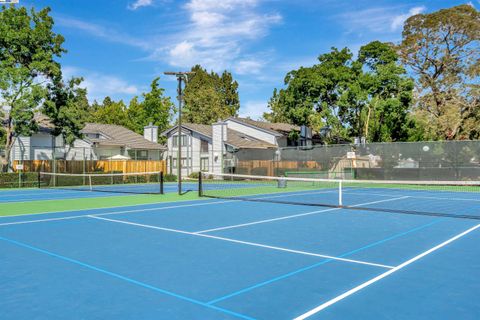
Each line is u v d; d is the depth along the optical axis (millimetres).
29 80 31891
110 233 10031
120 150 46656
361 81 38625
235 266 6844
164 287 5711
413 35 38812
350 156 33031
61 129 34406
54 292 5508
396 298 5234
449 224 11594
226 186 31734
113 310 4836
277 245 8562
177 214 13805
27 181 31125
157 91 63594
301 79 40219
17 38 30938
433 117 36969
